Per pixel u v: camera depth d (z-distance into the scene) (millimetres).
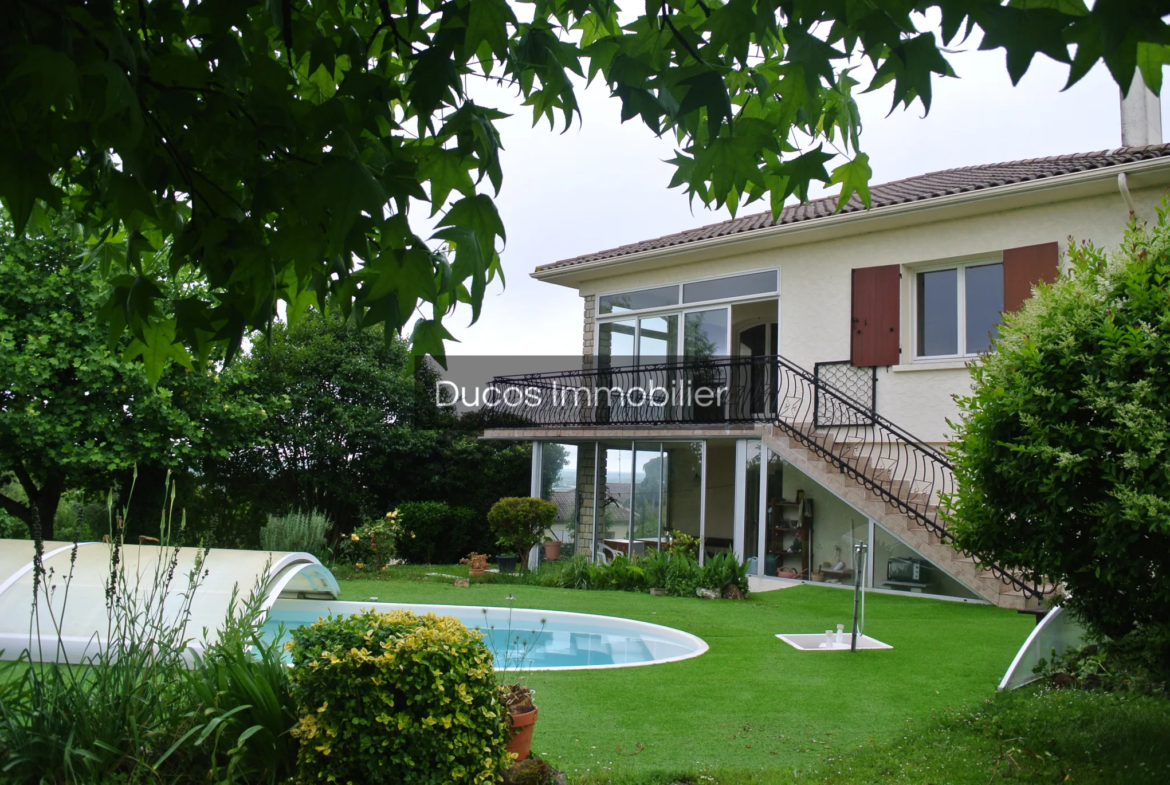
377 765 3318
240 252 2322
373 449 19672
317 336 19531
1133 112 12852
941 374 11992
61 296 12695
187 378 13867
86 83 1975
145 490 15758
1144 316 4449
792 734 4871
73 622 5926
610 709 5324
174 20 2541
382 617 3750
